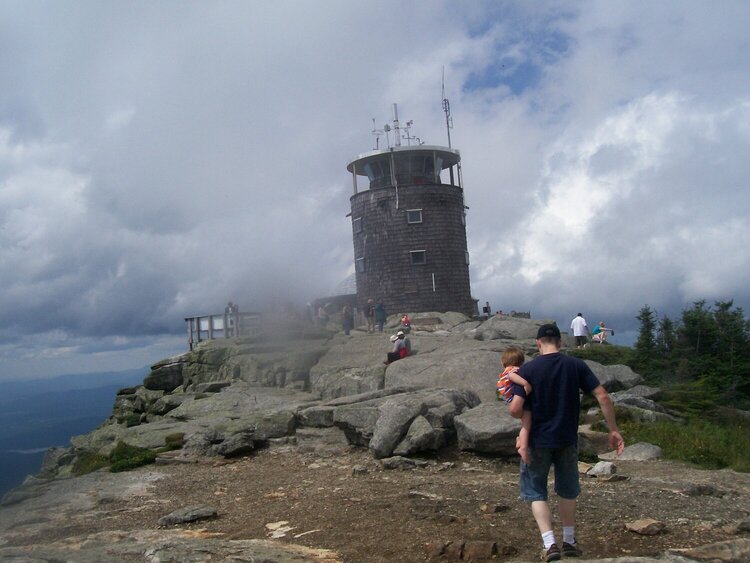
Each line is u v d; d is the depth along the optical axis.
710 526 7.23
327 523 8.21
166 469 14.72
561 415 6.05
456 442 13.98
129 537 8.31
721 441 15.22
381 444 13.55
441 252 44.59
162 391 29.89
